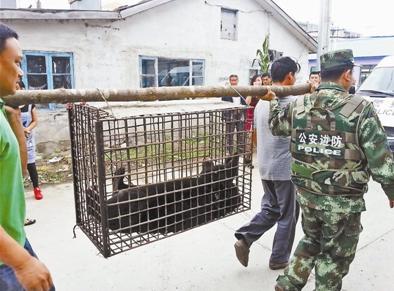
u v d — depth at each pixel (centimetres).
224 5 984
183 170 228
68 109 220
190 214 234
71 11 725
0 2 820
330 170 197
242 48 1052
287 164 264
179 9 904
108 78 827
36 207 428
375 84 639
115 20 804
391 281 279
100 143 183
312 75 472
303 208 215
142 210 211
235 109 237
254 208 424
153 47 881
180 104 247
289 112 217
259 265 300
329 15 817
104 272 287
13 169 143
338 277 204
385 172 184
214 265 300
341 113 192
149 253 317
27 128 429
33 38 723
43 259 305
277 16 1088
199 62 976
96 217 209
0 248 114
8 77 138
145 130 201
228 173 245
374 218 400
